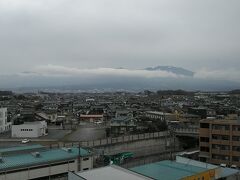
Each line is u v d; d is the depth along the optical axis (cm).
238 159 5638
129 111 13662
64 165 4403
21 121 11075
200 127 6075
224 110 13500
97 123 12019
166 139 7456
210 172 3553
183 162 3969
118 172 3075
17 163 3994
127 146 6675
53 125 11538
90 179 2853
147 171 3466
